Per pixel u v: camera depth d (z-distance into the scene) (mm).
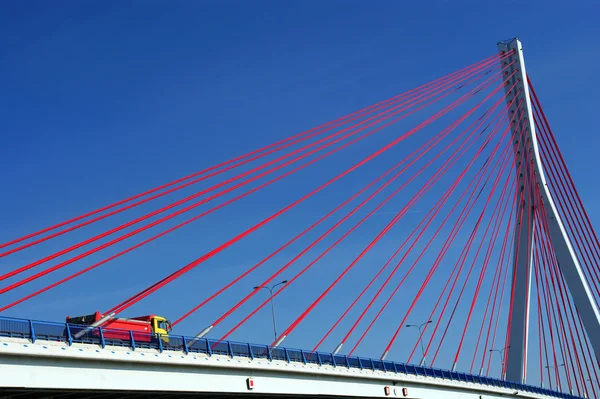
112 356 33750
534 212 84188
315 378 46875
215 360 39156
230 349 40750
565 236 82750
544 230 83688
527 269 81875
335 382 48625
